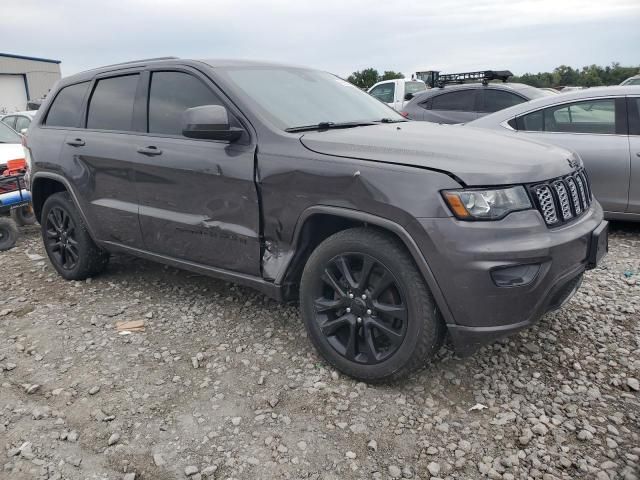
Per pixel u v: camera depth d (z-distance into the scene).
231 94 3.50
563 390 3.01
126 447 2.66
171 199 3.77
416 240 2.70
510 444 2.61
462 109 9.32
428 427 2.74
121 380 3.24
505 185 2.67
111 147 4.12
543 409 2.87
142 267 5.16
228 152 3.41
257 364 3.36
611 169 5.55
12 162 6.46
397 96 13.43
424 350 2.82
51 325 4.01
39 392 3.14
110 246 4.41
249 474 2.46
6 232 6.06
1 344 3.75
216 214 3.53
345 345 3.15
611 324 3.73
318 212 3.02
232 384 3.16
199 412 2.91
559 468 2.45
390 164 2.82
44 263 5.50
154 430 2.78
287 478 2.43
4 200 6.29
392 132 3.34
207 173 3.49
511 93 8.97
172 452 2.62
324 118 3.64
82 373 3.33
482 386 3.07
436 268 2.67
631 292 4.24
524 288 2.65
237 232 3.43
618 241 5.61
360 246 2.92
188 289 4.59
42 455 2.62
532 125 6.03
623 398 2.93
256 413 2.88
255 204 3.30
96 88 4.46
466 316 2.69
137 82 4.12
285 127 3.35
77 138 4.43
